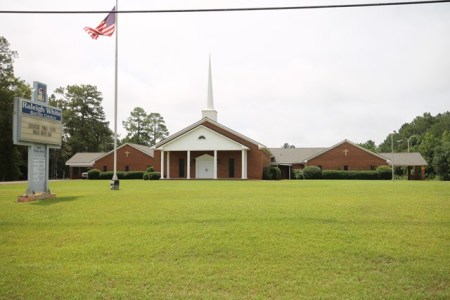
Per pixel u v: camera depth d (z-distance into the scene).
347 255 9.20
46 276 8.38
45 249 10.05
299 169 61.41
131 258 9.32
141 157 62.75
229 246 9.84
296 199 16.30
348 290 7.57
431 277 8.05
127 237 10.70
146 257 9.34
